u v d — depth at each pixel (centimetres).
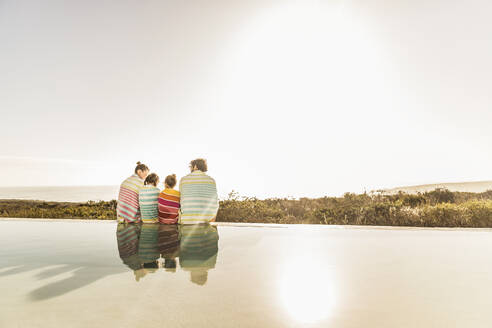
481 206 566
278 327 116
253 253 266
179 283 174
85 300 144
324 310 134
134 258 241
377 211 646
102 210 844
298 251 279
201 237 360
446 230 439
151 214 500
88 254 256
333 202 853
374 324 119
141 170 527
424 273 201
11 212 836
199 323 118
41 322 118
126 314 127
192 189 483
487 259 245
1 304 139
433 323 120
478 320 123
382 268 214
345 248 294
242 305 140
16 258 242
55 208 894
